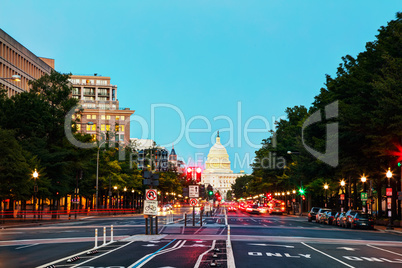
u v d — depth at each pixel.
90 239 31.83
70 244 28.47
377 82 47.34
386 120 48.12
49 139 72.94
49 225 54.62
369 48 55.78
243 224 54.06
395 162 54.28
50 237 34.50
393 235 41.16
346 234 40.56
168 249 24.58
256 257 21.97
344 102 58.78
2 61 88.88
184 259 20.44
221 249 25.00
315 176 76.88
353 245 29.62
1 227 49.59
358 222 49.34
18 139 68.94
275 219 73.75
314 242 31.11
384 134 49.81
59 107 74.81
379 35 55.75
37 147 67.88
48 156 67.50
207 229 42.41
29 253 23.77
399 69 47.44
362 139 56.62
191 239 31.02
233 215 90.25
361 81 53.25
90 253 22.22
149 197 33.94
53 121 71.44
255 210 104.88
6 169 53.75
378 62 54.00
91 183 94.44
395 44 51.69
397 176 58.94
